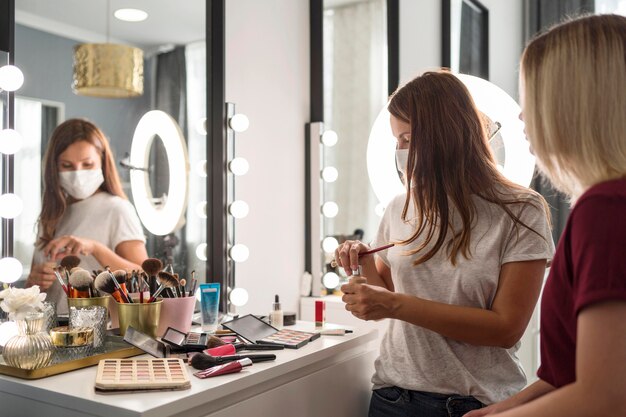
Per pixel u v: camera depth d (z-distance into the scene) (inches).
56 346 46.6
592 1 106.8
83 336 46.8
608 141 25.6
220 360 45.8
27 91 54.7
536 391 35.9
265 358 47.2
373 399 51.5
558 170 28.6
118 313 53.8
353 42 93.4
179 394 38.6
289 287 87.0
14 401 41.8
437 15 104.0
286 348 52.1
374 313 44.9
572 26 27.1
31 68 55.1
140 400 37.3
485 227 45.1
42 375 42.6
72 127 58.2
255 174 80.5
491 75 109.2
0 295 45.1
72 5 58.3
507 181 45.9
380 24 92.8
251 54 80.0
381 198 76.5
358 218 93.0
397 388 48.8
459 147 45.7
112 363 44.8
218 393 40.4
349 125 93.3
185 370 43.2
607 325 23.6
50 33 56.6
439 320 43.3
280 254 85.2
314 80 92.2
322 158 90.0
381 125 75.8
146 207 65.5
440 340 46.4
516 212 44.4
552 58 27.0
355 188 93.2
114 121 61.9
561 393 25.0
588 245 24.6
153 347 48.4
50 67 56.5
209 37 73.0
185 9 69.8
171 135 68.4
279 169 85.3
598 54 25.9
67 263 55.9
